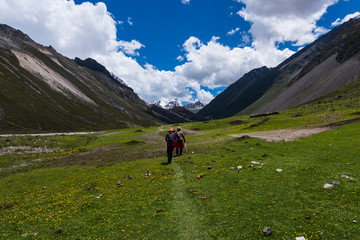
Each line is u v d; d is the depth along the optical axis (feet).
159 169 61.82
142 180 52.42
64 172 72.49
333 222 25.86
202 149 92.84
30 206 42.09
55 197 45.91
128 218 33.14
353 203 29.09
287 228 26.09
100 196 43.68
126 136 219.20
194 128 328.29
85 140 238.89
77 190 49.03
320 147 62.23
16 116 507.71
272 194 35.47
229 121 341.41
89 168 76.38
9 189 56.75
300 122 186.70
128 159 91.71
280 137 94.48
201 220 30.63
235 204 34.01
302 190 35.45
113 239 27.81
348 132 79.25
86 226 31.73
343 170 41.24
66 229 31.35
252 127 219.00
